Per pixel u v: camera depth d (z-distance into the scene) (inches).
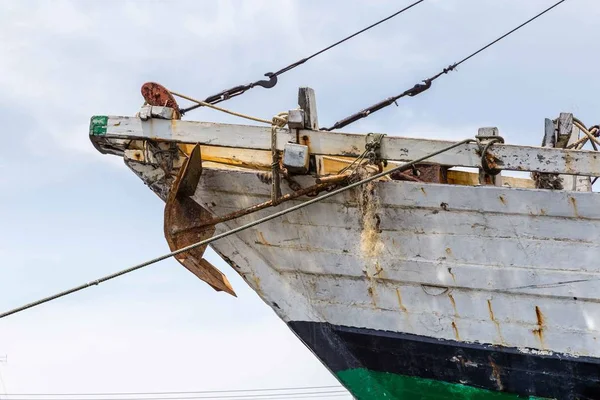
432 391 435.2
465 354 426.9
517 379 421.1
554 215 408.2
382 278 434.0
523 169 408.2
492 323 421.4
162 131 435.8
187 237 440.8
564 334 412.5
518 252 414.9
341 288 443.2
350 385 449.7
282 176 438.0
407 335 434.3
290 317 452.8
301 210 440.1
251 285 457.1
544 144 442.9
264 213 447.5
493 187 411.8
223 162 467.2
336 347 447.8
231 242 455.2
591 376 410.6
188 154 462.0
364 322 441.1
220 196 456.1
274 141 424.8
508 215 413.1
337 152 420.2
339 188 430.3
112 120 441.1
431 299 429.1
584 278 407.5
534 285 414.3
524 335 417.7
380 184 424.2
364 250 432.5
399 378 440.1
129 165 466.9
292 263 449.4
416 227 426.0
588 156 403.5
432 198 419.8
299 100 425.4
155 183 464.8
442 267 424.8
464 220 418.9
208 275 442.0
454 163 412.8
